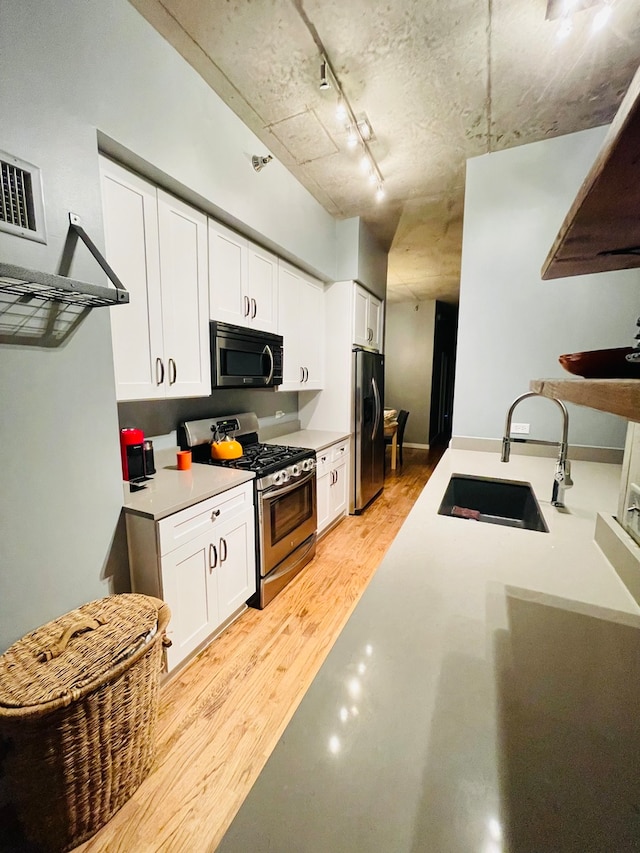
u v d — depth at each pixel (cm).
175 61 163
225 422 252
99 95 133
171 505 154
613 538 97
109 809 113
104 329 141
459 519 127
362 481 370
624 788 41
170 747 135
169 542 154
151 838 109
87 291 111
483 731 49
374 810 39
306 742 47
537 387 67
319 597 229
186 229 187
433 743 47
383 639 67
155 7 143
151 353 172
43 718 94
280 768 44
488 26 150
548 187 226
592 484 172
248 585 208
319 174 265
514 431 244
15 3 109
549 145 223
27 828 104
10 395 115
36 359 121
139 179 160
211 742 137
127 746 115
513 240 236
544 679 58
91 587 142
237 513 196
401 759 45
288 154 240
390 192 292
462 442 255
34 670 105
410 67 171
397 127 214
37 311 120
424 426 712
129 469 184
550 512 135
